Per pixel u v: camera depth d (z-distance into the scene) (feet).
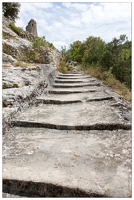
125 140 7.71
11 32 31.12
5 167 5.78
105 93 16.08
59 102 13.65
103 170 5.68
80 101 13.76
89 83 20.75
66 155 6.55
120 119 9.63
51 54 34.81
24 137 8.14
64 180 5.17
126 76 28.96
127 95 20.59
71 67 40.16
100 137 8.12
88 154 6.62
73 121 9.61
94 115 10.57
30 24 59.52
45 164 5.99
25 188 5.14
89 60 41.70
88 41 62.03
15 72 15.83
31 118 10.05
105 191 4.82
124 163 6.03
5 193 5.07
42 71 20.40
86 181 5.16
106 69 31.30
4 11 39.73
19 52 25.62
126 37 47.62
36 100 13.67
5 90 11.98
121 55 38.01
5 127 8.71
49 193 5.03
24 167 5.80
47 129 9.11
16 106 10.76
